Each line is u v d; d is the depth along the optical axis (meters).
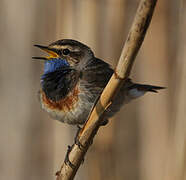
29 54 13.97
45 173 13.77
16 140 13.86
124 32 11.32
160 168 11.55
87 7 11.06
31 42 13.95
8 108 13.89
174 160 9.11
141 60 12.59
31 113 14.01
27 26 13.88
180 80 8.97
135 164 13.52
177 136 9.01
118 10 11.19
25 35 13.88
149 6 5.82
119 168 11.11
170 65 11.61
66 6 11.38
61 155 12.34
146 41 11.80
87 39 11.06
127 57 6.35
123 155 13.73
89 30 11.03
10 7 13.73
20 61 13.89
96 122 7.28
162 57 11.59
